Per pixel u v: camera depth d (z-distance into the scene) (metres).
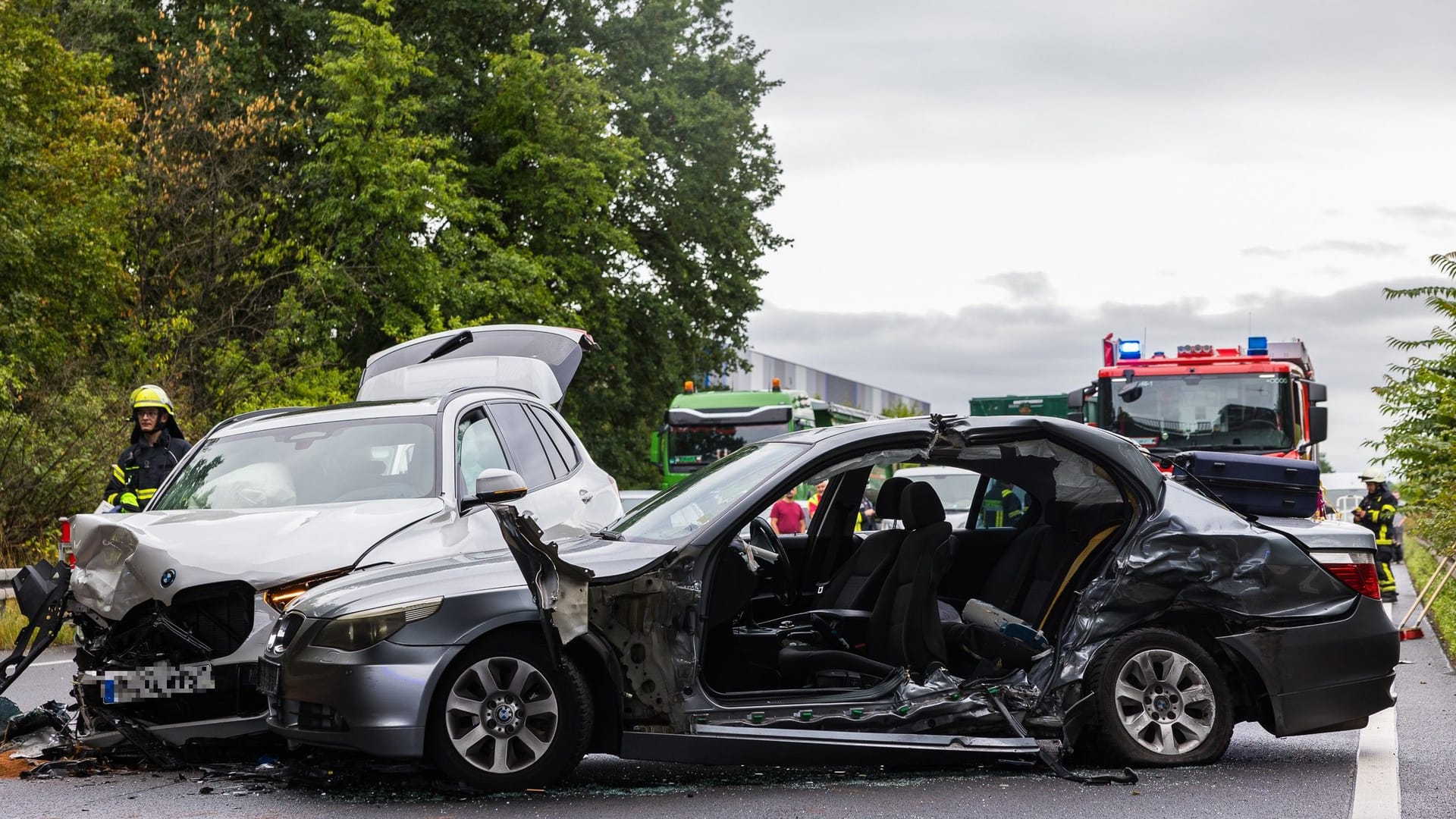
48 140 27.77
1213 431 21.50
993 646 7.08
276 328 28.64
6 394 19.73
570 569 6.20
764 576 8.28
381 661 6.21
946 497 13.84
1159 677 7.05
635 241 38.62
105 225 27.42
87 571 7.35
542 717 6.39
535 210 36.81
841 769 7.04
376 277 31.80
